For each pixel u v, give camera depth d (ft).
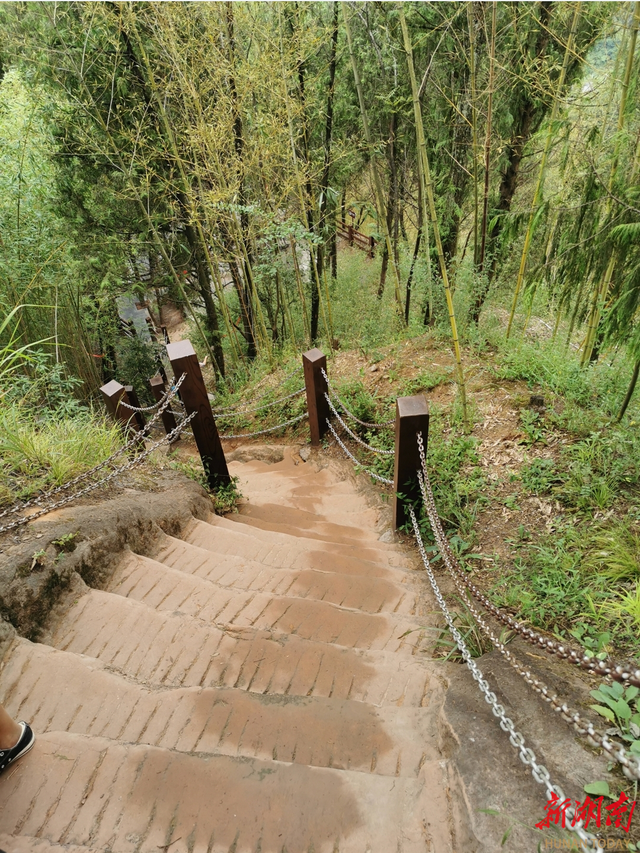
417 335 24.31
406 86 24.77
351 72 28.14
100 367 34.94
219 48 24.61
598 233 11.57
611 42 16.46
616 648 7.80
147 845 5.45
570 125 14.74
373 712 6.93
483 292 22.00
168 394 14.20
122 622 8.43
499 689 6.92
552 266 14.82
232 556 11.21
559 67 16.20
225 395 31.63
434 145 26.17
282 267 27.50
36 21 24.63
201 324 39.58
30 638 8.01
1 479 10.87
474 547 11.56
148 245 31.14
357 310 39.17
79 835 5.55
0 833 5.56
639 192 10.77
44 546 8.85
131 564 10.09
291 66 23.63
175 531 12.17
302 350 30.27
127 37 25.14
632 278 10.46
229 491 15.55
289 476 18.75
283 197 24.72
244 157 25.57
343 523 14.69
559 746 5.91
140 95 27.27
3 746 6.02
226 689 7.19
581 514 11.31
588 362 16.62
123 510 10.82
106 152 26.04
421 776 5.92
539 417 15.14
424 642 8.64
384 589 10.33
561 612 8.82
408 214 37.63
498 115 22.17
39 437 12.48
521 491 12.73
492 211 20.01
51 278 25.48
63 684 7.21
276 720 6.79
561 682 6.90
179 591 9.65
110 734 6.69
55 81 25.30
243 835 5.47
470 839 5.15
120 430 16.43
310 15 25.50
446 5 21.68
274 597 9.61
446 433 16.08
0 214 24.14
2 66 28.04
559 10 17.51
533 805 5.29
